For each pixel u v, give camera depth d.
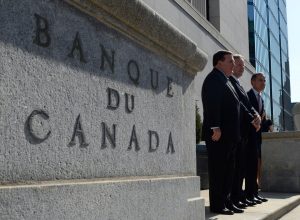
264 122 8.73
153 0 13.23
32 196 2.52
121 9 3.49
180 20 15.40
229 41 21.97
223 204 5.88
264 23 42.69
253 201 7.36
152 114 4.07
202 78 16.70
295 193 10.11
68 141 2.92
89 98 3.17
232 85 6.43
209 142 5.88
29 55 2.64
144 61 3.99
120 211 3.37
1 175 2.39
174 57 4.58
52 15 2.86
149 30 3.94
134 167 3.70
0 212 2.31
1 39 2.45
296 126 14.34
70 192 2.83
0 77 2.42
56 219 2.69
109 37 3.47
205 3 20.00
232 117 5.78
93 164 3.16
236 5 24.02
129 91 3.70
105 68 3.39
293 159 10.33
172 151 4.45
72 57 3.03
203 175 10.10
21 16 2.60
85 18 3.20
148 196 3.81
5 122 2.44
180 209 4.41
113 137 3.42
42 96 2.72
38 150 2.66
